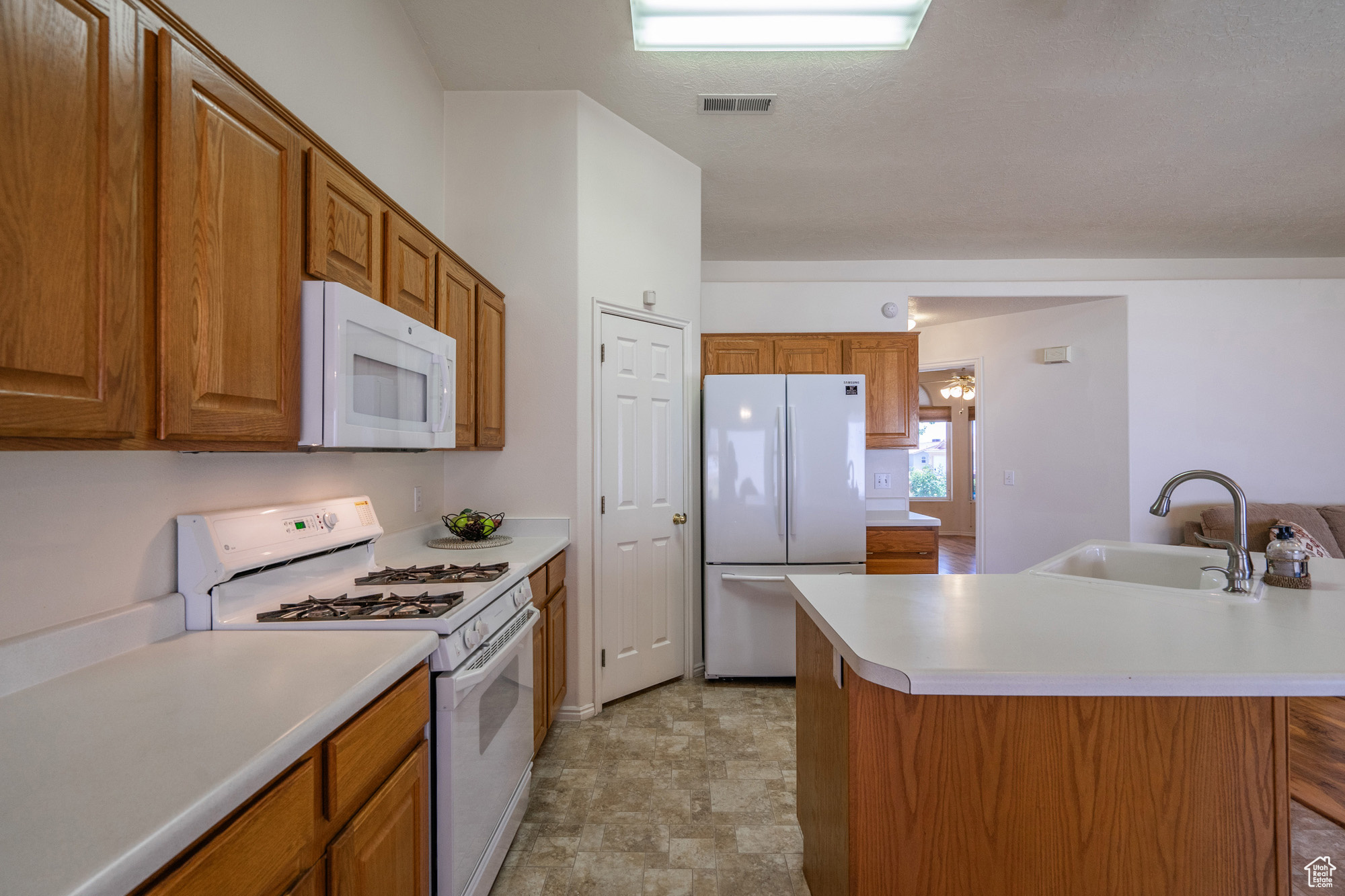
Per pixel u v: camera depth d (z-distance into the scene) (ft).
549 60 7.98
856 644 3.69
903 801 3.67
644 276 9.73
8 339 2.27
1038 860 3.60
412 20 7.37
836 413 10.32
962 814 3.63
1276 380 14.57
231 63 3.42
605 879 5.39
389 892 3.41
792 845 5.87
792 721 8.74
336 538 5.31
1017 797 3.61
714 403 10.34
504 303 8.54
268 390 3.74
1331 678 3.19
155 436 2.96
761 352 13.52
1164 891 3.56
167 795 2.08
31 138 2.36
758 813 6.40
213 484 4.45
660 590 10.13
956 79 7.98
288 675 3.26
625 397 9.51
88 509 3.50
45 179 2.42
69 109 2.52
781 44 7.32
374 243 4.99
